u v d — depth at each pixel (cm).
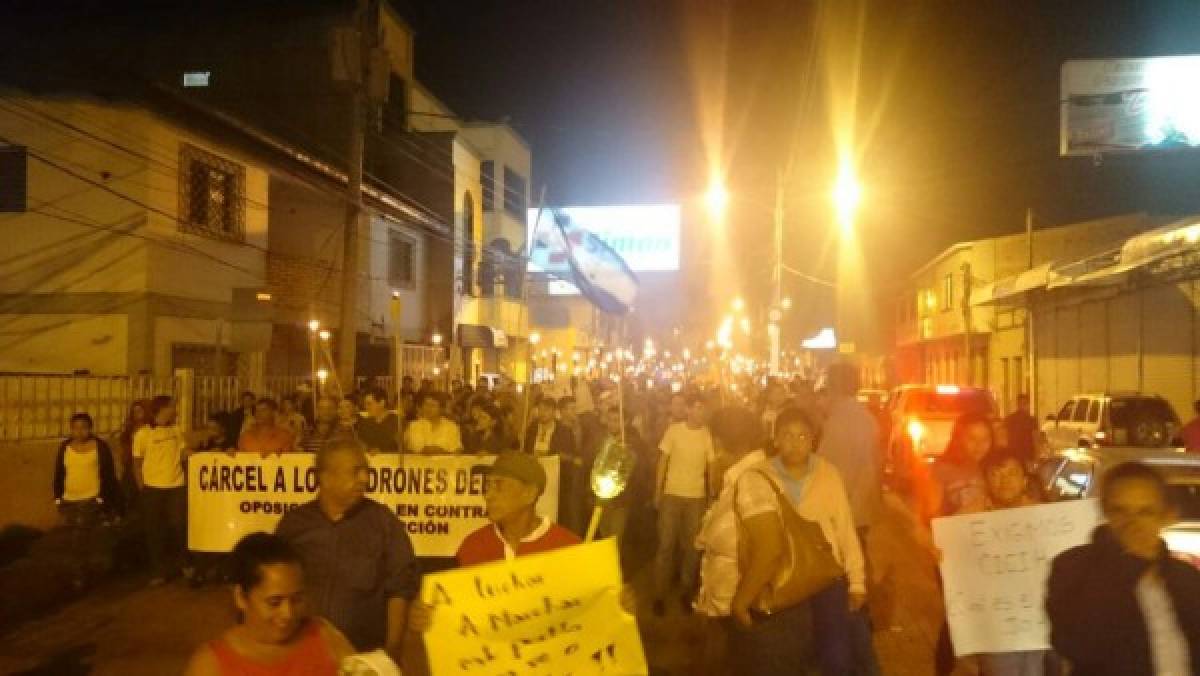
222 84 3122
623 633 469
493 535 509
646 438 1647
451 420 1363
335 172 2662
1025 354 3569
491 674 458
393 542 516
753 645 569
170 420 1209
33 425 1420
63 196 1930
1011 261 3925
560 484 1298
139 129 1934
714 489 904
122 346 1928
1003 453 667
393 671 374
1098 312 2839
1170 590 413
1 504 1334
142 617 1038
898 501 1917
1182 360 2397
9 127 1927
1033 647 607
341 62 1730
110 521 1213
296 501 973
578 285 1005
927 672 845
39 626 1002
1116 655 413
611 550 472
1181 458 882
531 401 1364
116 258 1936
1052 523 612
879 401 2839
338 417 1247
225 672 361
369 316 3002
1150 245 1850
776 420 634
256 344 2191
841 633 620
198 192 2117
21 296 1938
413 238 3378
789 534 562
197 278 2095
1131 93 3438
